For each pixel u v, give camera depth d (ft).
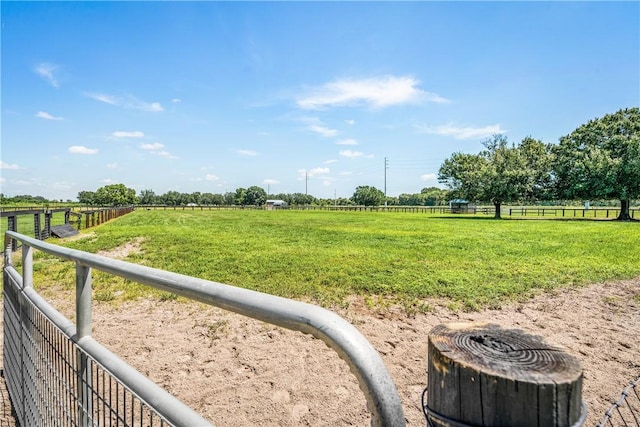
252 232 50.52
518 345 2.47
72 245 32.53
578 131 110.01
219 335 12.62
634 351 11.63
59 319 4.89
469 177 128.98
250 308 2.20
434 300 16.71
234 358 10.97
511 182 115.34
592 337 12.77
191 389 9.29
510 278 20.76
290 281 19.69
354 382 9.69
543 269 23.44
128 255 27.94
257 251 30.58
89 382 4.06
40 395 5.61
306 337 12.50
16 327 7.21
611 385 9.57
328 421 8.11
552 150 118.11
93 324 13.58
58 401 4.88
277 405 8.66
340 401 8.84
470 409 2.23
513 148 126.52
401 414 1.73
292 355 11.18
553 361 2.25
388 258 27.32
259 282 19.49
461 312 15.21
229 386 9.45
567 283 20.01
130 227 56.80
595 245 35.96
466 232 53.11
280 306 2.07
